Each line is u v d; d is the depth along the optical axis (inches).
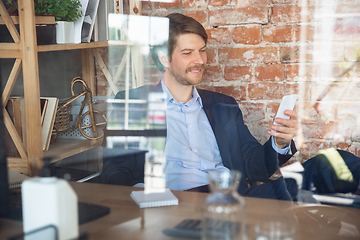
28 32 45.2
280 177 50.1
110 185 38.4
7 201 29.6
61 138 58.1
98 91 66.5
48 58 62.2
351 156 49.8
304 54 53.7
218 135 54.9
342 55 51.8
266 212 31.3
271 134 53.6
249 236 26.6
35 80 46.3
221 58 56.7
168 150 55.0
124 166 52.9
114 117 58.3
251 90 56.3
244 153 53.5
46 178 25.3
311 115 53.6
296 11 53.0
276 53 54.9
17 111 47.0
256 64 55.7
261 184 49.9
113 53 63.3
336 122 52.9
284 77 54.8
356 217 32.1
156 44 58.8
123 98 59.0
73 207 25.3
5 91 45.9
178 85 57.3
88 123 57.6
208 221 26.6
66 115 56.1
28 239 24.7
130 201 33.4
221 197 28.2
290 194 47.0
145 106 56.6
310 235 28.4
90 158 53.2
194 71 57.2
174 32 57.5
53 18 50.3
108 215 30.4
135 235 27.0
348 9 51.0
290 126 52.9
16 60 45.9
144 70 60.0
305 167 50.4
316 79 53.6
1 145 29.5
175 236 26.7
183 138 55.1
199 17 57.1
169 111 56.9
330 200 44.9
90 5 58.2
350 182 46.3
